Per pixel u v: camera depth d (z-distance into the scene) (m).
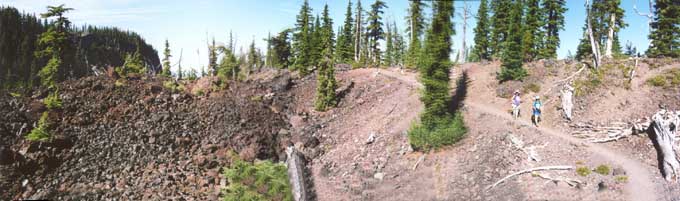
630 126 25.41
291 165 30.39
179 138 36.38
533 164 22.03
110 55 122.00
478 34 57.28
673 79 30.80
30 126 34.06
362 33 68.88
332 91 43.94
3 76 74.94
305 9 69.88
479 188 21.62
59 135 33.38
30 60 86.00
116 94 42.69
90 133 35.47
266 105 45.72
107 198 27.00
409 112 33.78
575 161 21.80
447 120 27.31
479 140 25.78
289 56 72.00
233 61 65.31
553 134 25.70
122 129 36.97
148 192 28.03
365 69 54.88
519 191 19.97
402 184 25.00
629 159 22.09
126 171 30.72
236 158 33.88
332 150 34.22
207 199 27.64
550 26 48.78
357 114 39.91
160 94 44.88
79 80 44.69
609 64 36.88
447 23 26.67
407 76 45.94
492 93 35.38
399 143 29.61
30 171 28.73
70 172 29.73
